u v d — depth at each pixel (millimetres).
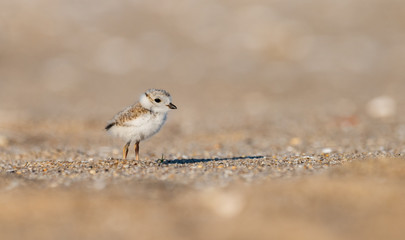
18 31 31031
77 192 6082
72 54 28609
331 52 27453
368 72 24688
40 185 6430
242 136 13430
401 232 4801
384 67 25203
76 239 4949
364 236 4770
